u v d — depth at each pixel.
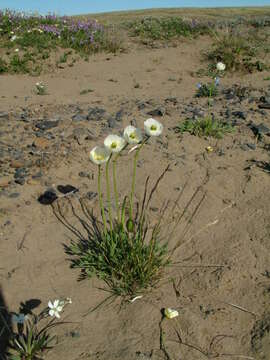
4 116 5.92
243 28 13.50
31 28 12.73
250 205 3.58
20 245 3.15
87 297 2.64
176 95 7.56
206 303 2.57
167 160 4.40
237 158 4.43
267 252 3.00
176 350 2.23
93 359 2.20
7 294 2.67
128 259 2.74
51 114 6.05
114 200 3.69
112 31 13.30
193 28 13.39
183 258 2.99
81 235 3.25
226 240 3.16
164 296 2.64
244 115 5.55
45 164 4.35
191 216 3.46
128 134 2.50
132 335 2.35
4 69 10.02
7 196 3.79
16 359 2.18
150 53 11.55
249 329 2.36
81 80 9.46
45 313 2.52
